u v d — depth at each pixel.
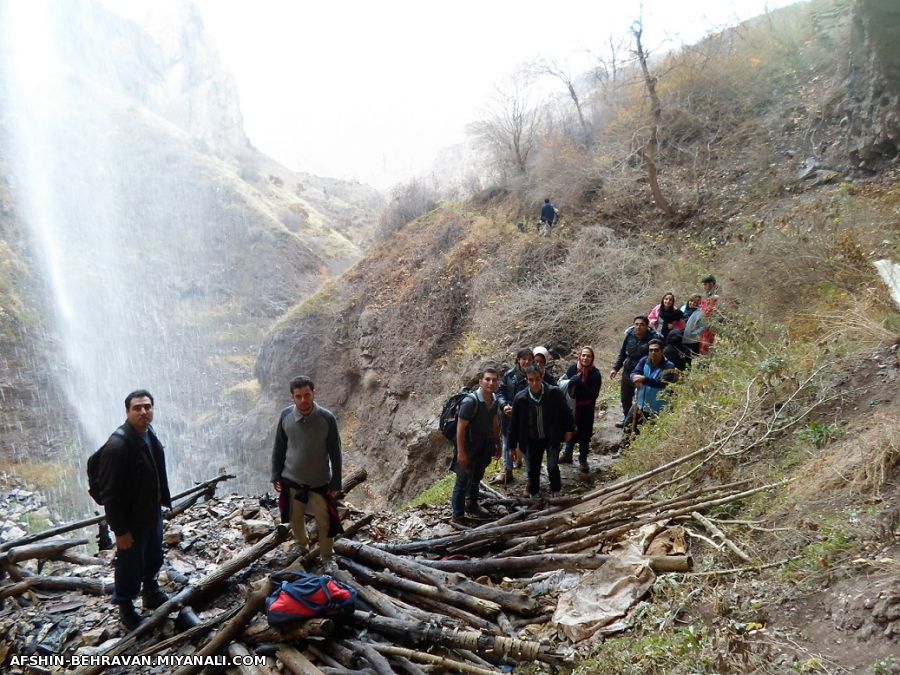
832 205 11.02
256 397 39.09
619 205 18.05
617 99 21.95
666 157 18.55
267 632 4.20
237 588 5.12
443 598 4.54
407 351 21.23
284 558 5.44
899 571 3.19
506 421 7.81
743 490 5.07
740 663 3.12
